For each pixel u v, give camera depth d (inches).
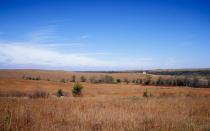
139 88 3639.3
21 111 447.2
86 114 459.5
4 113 428.1
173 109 592.1
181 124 386.9
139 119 431.8
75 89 1862.7
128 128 354.0
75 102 683.4
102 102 727.7
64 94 1859.0
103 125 378.3
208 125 374.9
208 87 4010.8
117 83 4913.9
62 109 525.0
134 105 652.1
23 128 340.8
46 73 6378.0
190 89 3447.3
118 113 485.4
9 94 1539.1
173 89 3437.5
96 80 4936.0
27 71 6515.8
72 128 347.3
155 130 350.3
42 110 492.1
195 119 436.8
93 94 2431.1
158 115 480.4
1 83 3361.2
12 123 360.8
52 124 366.6
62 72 6791.3
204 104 708.0
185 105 669.9
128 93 2753.4
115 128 357.4
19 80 3853.3
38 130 333.7
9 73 5989.2
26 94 1518.2
